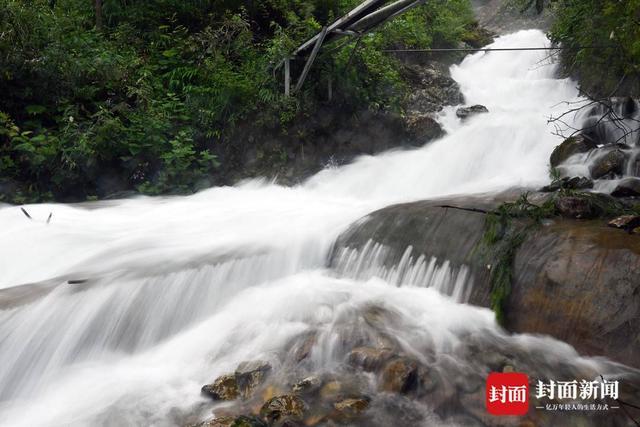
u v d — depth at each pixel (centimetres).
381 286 538
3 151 899
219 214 802
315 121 1062
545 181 725
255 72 1071
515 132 925
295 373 403
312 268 609
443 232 540
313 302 501
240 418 346
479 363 397
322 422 347
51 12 1066
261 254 593
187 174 997
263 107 1045
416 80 1290
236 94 1034
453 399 364
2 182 889
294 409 355
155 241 667
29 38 956
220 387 392
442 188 892
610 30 879
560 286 420
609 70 998
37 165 904
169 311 518
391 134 1098
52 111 979
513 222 500
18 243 668
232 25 1101
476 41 1709
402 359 395
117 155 970
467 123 1111
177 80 1097
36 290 528
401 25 1369
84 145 893
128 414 377
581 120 904
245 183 1033
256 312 501
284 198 929
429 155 979
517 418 342
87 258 617
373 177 976
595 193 550
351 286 541
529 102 1234
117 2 1229
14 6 942
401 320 459
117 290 515
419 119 1080
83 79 1010
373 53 1163
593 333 392
